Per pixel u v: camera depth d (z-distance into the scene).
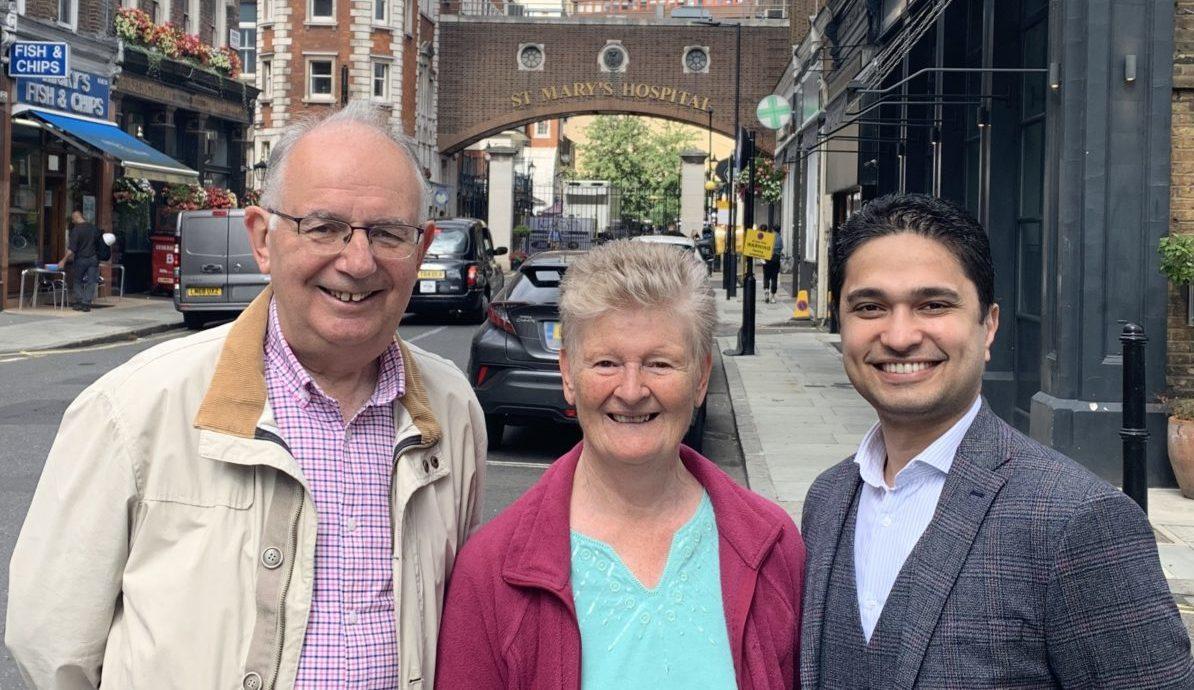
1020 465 2.18
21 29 21.75
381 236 2.31
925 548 2.20
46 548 2.25
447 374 2.65
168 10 28.73
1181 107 8.54
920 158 14.47
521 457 9.70
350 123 2.37
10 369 14.62
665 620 2.29
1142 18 8.46
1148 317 8.59
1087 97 8.51
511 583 2.27
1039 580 2.08
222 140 32.38
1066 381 8.69
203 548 2.23
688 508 2.41
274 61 45.00
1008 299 11.18
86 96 24.39
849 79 20.30
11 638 2.28
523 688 2.26
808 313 23.84
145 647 2.20
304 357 2.37
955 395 2.26
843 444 10.05
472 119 50.91
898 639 2.19
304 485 2.27
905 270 2.27
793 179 35.44
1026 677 2.08
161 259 27.14
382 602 2.32
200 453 2.24
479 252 22.84
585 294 2.27
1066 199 8.65
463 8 58.84
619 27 50.25
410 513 2.42
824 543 2.43
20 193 22.88
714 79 50.31
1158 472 8.65
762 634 2.35
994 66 10.98
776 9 51.75
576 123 99.50
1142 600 2.02
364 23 44.31
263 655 2.21
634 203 68.88
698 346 2.30
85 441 2.27
